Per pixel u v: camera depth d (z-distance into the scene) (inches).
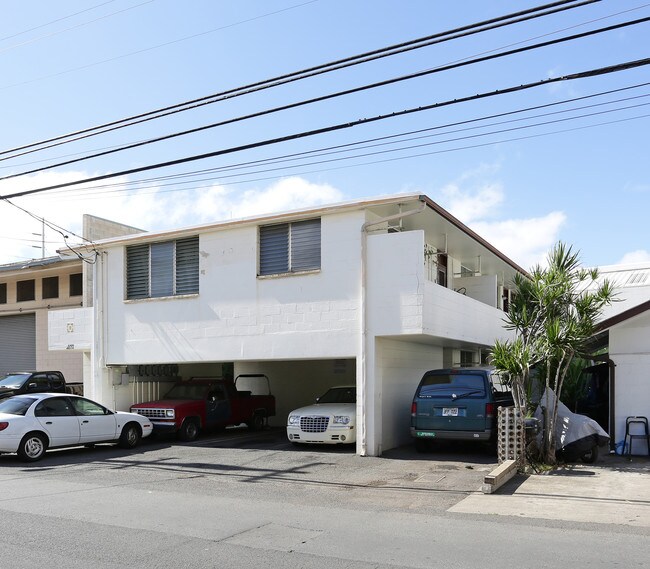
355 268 580.7
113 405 726.5
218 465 521.3
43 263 1037.8
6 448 525.0
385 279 566.6
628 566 241.9
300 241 614.9
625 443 553.6
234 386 774.5
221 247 653.9
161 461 543.8
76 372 1042.1
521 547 270.4
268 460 546.3
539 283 541.0
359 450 569.9
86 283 967.0
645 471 477.1
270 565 243.8
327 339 589.6
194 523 313.0
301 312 603.8
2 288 1152.2
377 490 414.9
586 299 522.9
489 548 268.8
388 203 565.6
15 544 271.0
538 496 389.4
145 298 697.0
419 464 522.0
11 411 548.4
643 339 557.3
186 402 693.9
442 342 688.4
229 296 643.5
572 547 270.4
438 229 673.6
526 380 529.7
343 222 589.6
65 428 563.5
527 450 500.4
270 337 617.6
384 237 570.3
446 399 553.3
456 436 546.0
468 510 351.3
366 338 570.6
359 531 299.1
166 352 677.3
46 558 250.7
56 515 328.5
